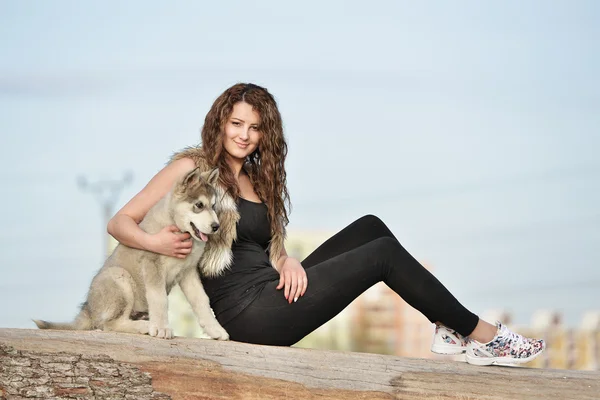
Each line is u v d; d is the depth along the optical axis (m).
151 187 4.83
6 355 3.67
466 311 4.36
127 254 4.72
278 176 4.82
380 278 4.39
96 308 4.66
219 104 4.73
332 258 4.48
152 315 4.50
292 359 4.09
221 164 4.73
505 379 4.19
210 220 4.46
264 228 4.75
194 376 3.87
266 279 4.57
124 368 3.79
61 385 3.62
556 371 4.33
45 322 4.66
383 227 4.94
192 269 4.68
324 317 4.45
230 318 4.54
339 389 4.02
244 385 3.91
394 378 4.12
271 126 4.77
